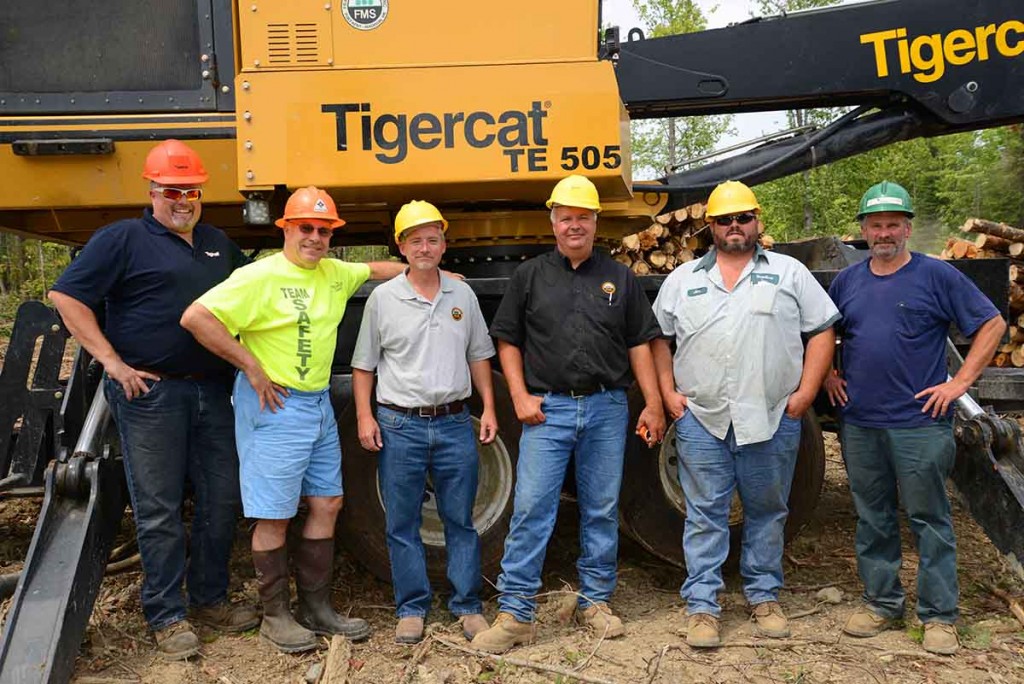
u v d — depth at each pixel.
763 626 3.69
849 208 20.55
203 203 4.15
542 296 3.63
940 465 3.47
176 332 3.46
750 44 5.36
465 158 3.90
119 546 4.90
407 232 3.49
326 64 3.88
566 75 3.91
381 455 3.65
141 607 4.00
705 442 3.66
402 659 3.54
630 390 4.28
